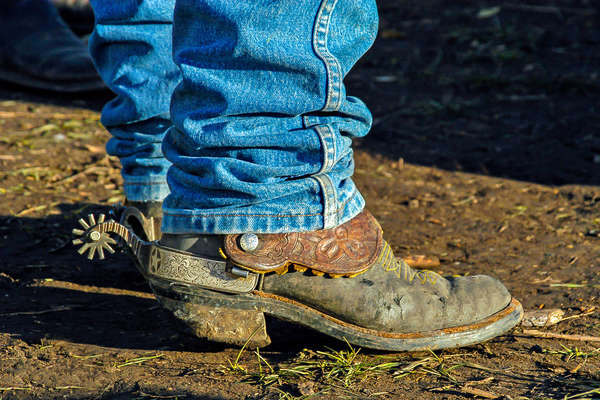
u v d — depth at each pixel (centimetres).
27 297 705
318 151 514
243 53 498
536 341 619
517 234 949
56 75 1584
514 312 593
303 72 504
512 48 2009
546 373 550
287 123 518
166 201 546
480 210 1052
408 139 1420
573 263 831
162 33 693
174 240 539
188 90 514
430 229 977
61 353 568
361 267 547
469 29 2181
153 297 723
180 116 520
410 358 574
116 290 738
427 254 882
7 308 671
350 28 523
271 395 497
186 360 563
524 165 1267
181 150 538
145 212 696
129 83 690
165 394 496
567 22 2217
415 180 1196
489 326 578
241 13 494
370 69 1912
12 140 1307
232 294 541
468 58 1958
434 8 2423
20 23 1675
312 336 622
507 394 509
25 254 832
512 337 629
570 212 1030
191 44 520
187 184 530
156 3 685
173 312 546
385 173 1229
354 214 555
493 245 912
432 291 569
